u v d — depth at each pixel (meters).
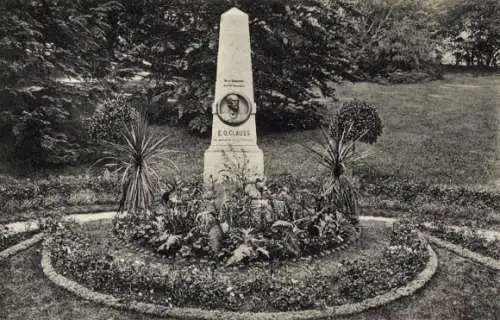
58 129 15.66
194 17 18.47
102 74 18.20
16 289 7.06
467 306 6.77
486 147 16.06
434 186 13.04
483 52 24.36
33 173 14.52
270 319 6.14
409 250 8.05
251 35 17.59
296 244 8.05
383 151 16.50
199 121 17.59
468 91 21.77
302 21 18.11
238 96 11.00
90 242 8.77
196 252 7.97
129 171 9.38
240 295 6.55
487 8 23.34
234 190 10.42
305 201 9.52
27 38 14.50
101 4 17.59
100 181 12.86
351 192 9.76
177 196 9.48
